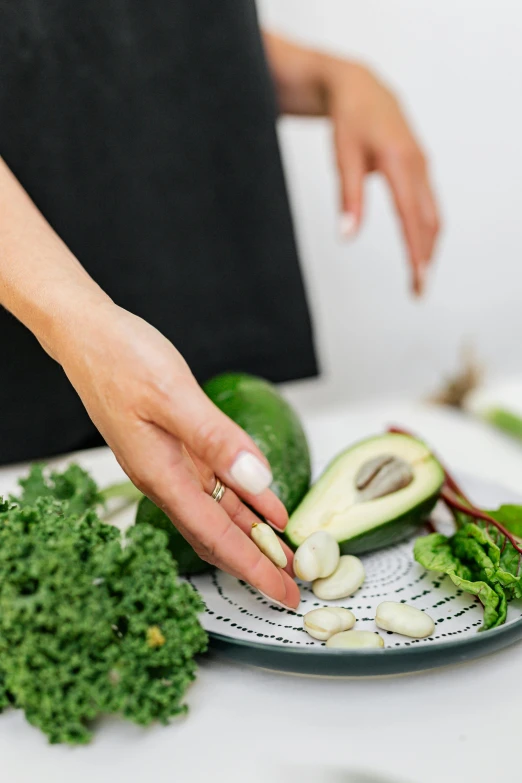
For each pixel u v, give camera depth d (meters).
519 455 0.79
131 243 0.82
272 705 0.45
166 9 0.78
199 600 0.44
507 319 1.45
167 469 0.44
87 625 0.41
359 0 1.24
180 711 0.43
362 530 0.54
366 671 0.44
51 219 0.79
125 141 0.80
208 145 0.83
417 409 0.92
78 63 0.76
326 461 0.71
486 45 1.28
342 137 0.99
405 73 1.29
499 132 1.33
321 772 0.41
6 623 0.41
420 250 1.04
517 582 0.48
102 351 0.45
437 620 0.49
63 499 0.61
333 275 1.36
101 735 0.44
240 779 0.41
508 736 0.43
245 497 0.48
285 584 0.48
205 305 0.87
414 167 1.00
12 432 0.81
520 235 1.40
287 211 0.88
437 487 0.57
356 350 1.41
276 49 0.99
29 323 0.49
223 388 0.60
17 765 0.42
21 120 0.76
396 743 0.43
